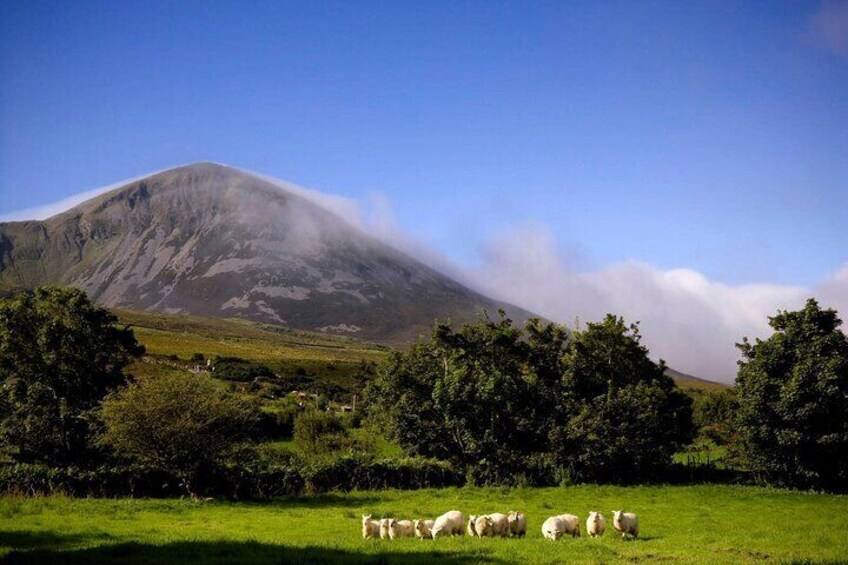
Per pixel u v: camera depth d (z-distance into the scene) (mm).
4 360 53500
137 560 21375
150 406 41500
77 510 34594
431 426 63656
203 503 40188
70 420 51531
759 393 54062
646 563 20828
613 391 64062
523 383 62562
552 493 50375
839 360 51156
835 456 52531
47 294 56812
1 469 39938
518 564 20438
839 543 27438
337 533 29766
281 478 47125
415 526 28203
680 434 67938
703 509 41844
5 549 21938
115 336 58000
